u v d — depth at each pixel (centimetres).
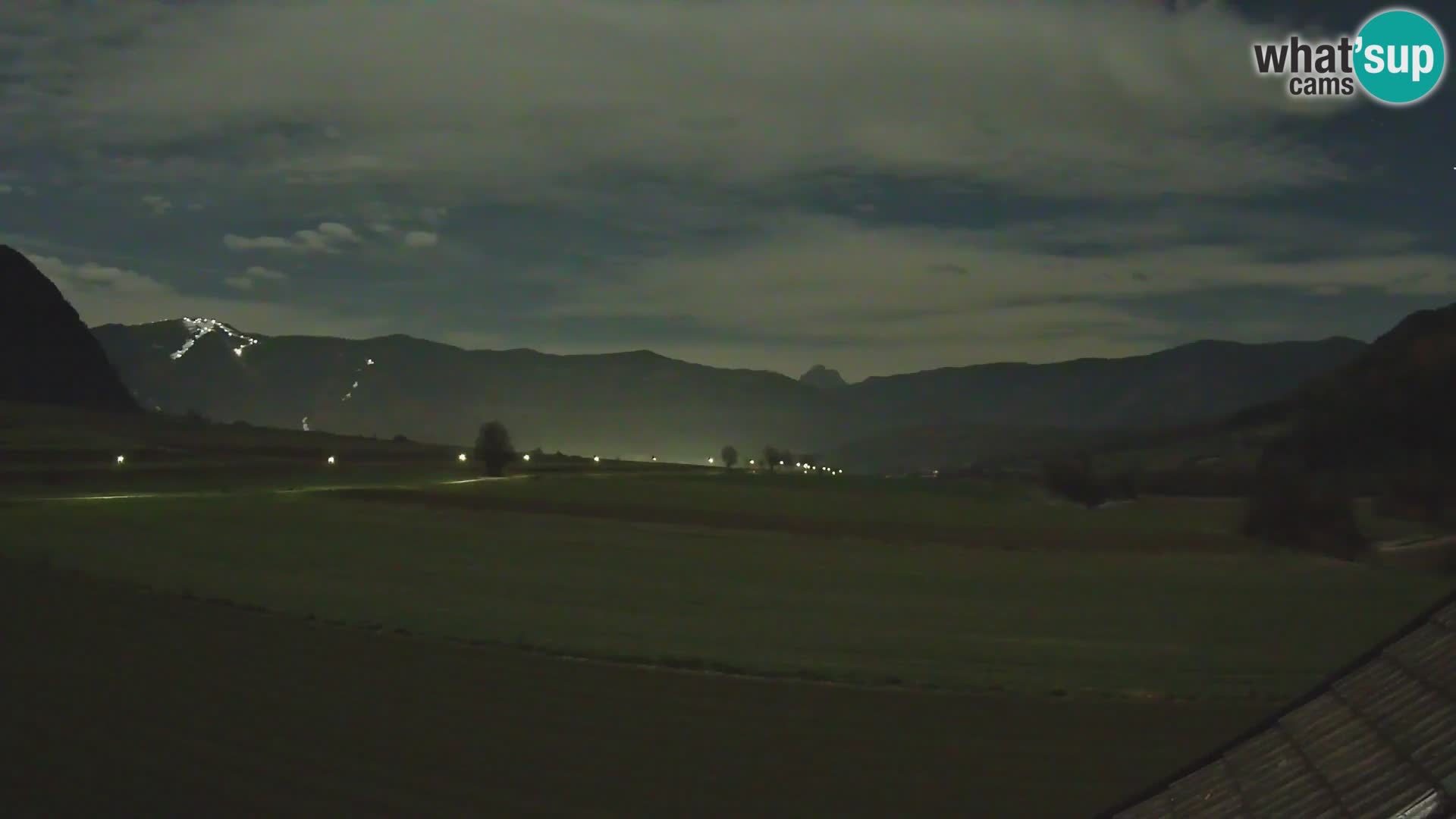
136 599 3281
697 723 2117
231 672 2416
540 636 3103
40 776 1683
